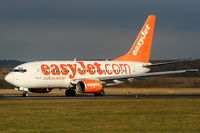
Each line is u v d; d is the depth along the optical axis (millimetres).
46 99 197000
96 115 129250
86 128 103188
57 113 134500
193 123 112312
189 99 196500
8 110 143625
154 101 183500
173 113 135250
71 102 177250
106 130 100125
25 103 171875
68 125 108312
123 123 112000
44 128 103250
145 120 117938
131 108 151000
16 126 106250
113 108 150750
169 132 97438
